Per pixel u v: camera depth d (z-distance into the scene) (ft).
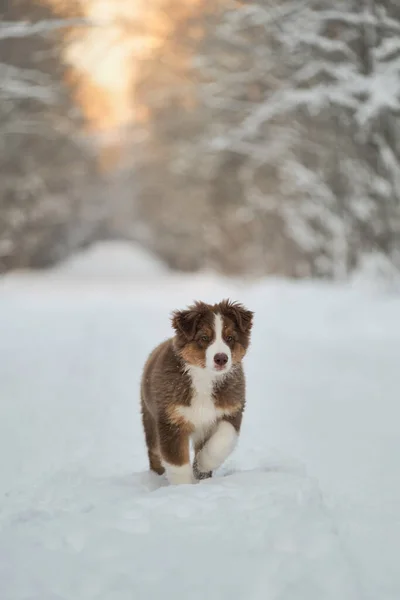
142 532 14.25
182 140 156.15
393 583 13.00
